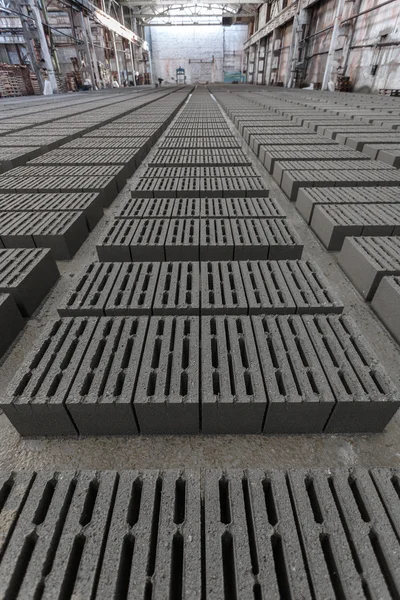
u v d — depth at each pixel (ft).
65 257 8.07
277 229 7.64
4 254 6.72
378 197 9.50
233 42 99.40
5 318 5.42
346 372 4.09
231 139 17.01
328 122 19.27
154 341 4.49
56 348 4.46
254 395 3.78
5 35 51.80
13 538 2.61
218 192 10.03
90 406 3.75
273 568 2.43
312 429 4.16
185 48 101.45
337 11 40.63
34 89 51.37
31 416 3.88
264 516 2.74
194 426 4.09
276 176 12.95
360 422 4.05
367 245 7.04
